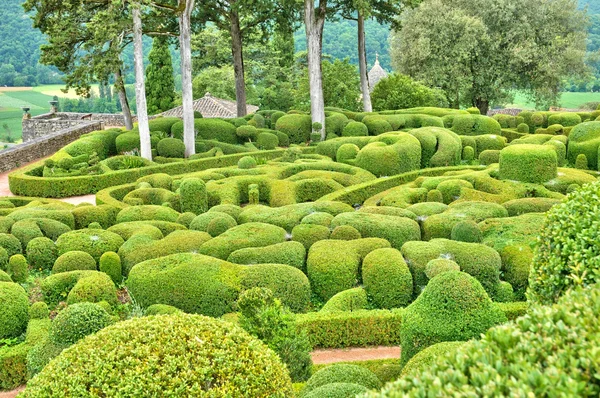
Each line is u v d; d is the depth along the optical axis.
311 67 32.00
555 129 30.72
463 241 14.66
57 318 9.76
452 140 26.70
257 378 7.04
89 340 7.34
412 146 25.20
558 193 18.92
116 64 27.66
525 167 19.72
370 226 15.45
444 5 41.50
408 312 9.45
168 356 6.95
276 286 12.84
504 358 4.72
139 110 27.98
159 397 6.67
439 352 7.96
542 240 8.34
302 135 32.66
